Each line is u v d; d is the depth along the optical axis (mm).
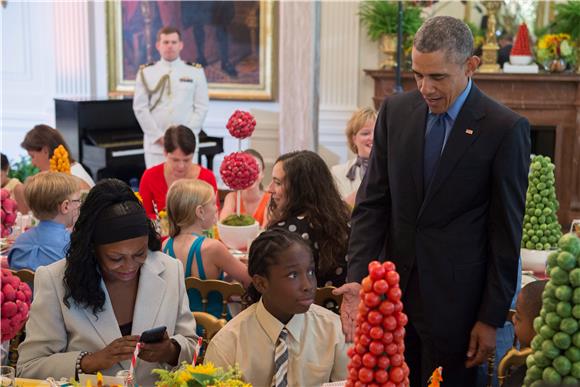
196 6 8422
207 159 7816
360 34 8023
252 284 2389
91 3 8609
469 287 2473
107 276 2357
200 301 3051
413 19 7426
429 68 2293
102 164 7367
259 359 2182
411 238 2518
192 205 3264
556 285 1443
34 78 8742
